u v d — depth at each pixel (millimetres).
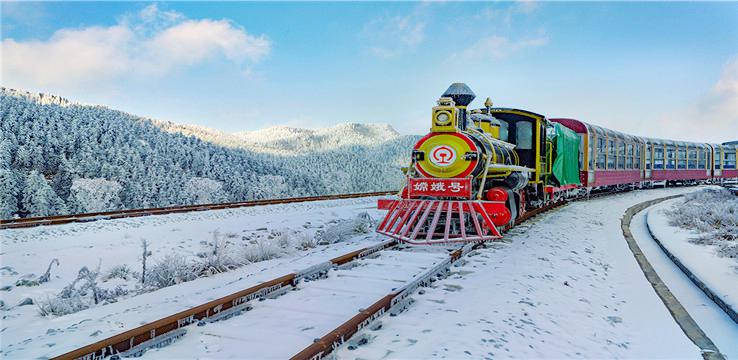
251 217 13891
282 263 8047
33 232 10031
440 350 3854
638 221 15398
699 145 35781
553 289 6129
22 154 56719
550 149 14797
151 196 61781
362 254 7879
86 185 55688
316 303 5109
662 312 5691
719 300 6074
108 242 9281
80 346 3895
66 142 62000
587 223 13242
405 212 9180
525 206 13430
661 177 30766
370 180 126875
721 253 8750
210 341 4016
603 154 21953
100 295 5977
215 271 7359
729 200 17859
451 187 9070
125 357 3654
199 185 67125
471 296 5496
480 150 9484
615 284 6930
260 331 4223
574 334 4664
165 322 4105
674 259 8750
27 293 6148
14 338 4434
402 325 4477
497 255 8094
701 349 4562
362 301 5164
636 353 4379
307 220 13625
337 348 3799
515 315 4926
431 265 7039
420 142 9836
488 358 3770
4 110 61750
